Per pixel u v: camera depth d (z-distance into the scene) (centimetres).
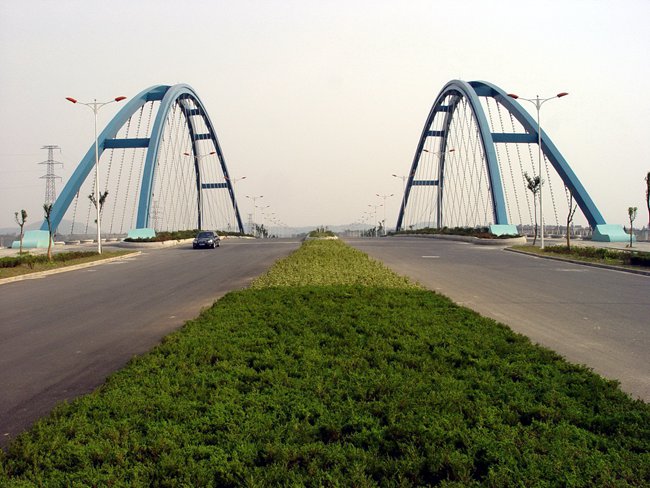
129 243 4447
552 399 484
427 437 400
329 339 731
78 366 754
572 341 845
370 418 439
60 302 1430
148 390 520
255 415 452
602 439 400
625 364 702
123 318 1148
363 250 3538
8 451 419
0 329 1058
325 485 343
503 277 1862
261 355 646
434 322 846
